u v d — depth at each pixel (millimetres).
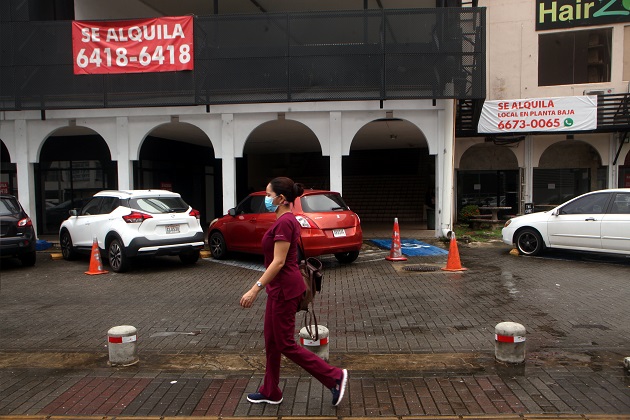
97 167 17516
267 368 4203
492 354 5344
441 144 13891
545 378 4652
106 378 4859
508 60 19047
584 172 19516
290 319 4031
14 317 7184
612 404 4109
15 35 13742
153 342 6000
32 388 4641
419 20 13055
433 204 19438
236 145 14070
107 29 13547
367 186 23672
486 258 11664
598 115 17062
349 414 4043
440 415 3990
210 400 4336
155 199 10797
